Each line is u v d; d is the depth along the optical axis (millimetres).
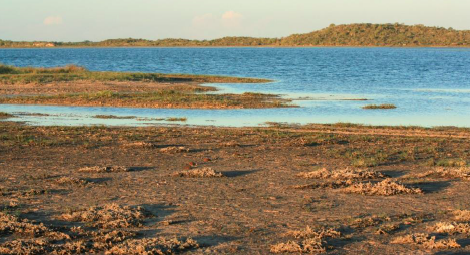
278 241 8219
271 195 11078
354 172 12914
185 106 27844
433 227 8805
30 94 32844
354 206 10211
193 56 128000
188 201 10570
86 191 11367
